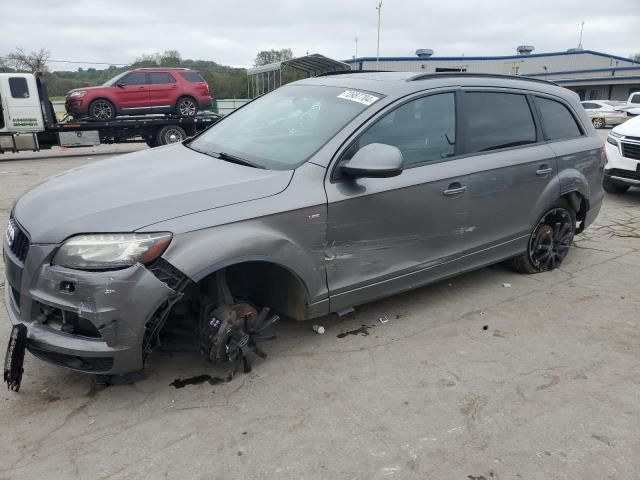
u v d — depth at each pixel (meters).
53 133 15.62
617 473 2.47
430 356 3.46
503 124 4.26
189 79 17.39
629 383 3.21
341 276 3.36
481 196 4.02
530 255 4.77
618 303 4.36
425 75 3.87
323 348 3.53
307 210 3.08
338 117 3.50
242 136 3.79
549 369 3.34
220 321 2.96
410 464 2.49
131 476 2.38
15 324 2.75
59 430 2.67
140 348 2.68
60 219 2.69
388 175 3.07
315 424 2.76
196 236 2.72
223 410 2.86
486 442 2.66
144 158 3.66
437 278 3.96
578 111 5.00
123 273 2.55
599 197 5.22
